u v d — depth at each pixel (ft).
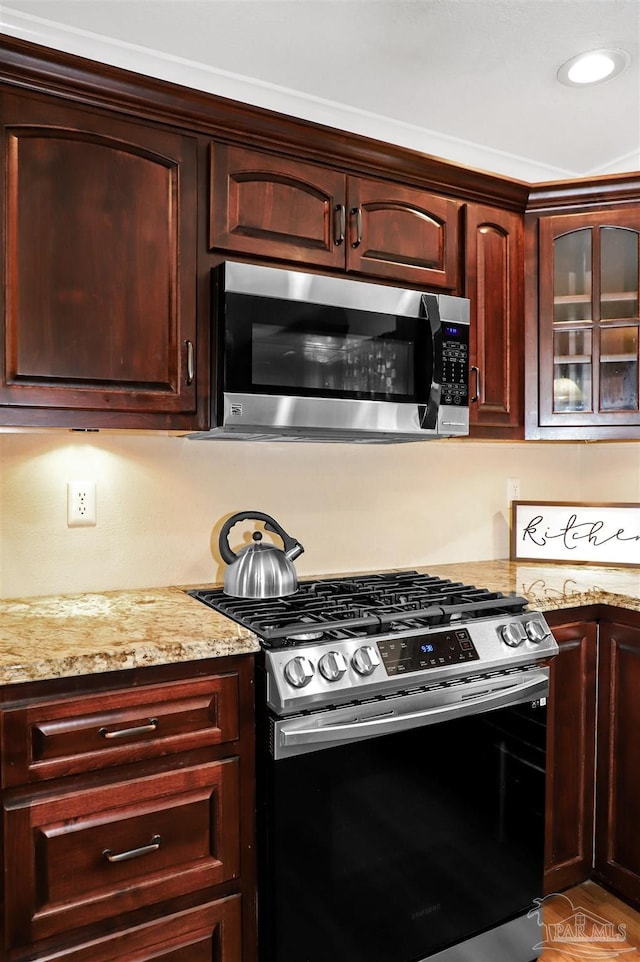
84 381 4.92
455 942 5.31
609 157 7.69
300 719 4.48
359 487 7.42
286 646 4.58
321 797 4.63
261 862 4.59
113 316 5.01
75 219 4.87
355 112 6.76
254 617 5.06
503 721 5.49
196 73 6.12
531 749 5.66
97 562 6.10
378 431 5.77
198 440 6.52
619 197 6.82
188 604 5.56
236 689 4.53
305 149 5.69
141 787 4.22
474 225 6.60
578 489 8.88
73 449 5.98
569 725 6.19
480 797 5.38
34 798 3.93
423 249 6.31
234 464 6.72
